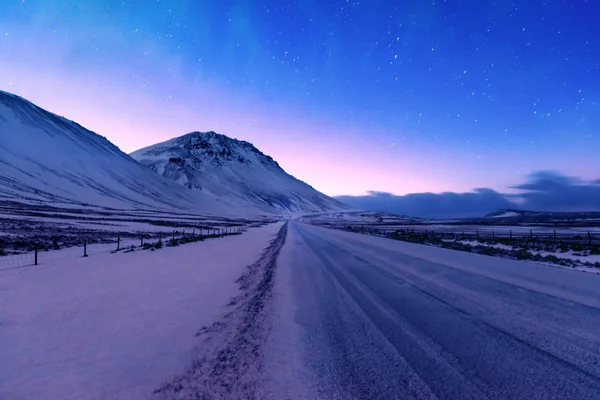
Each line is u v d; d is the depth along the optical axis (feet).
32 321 23.09
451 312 23.61
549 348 16.51
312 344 18.08
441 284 34.14
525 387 12.71
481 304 25.62
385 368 14.78
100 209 266.77
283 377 14.28
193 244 95.71
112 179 415.23
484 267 45.55
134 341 19.11
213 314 24.98
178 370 15.25
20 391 13.39
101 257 63.46
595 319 21.21
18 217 142.00
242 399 12.57
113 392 13.30
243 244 98.37
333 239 113.29
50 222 140.26
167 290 34.01
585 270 43.39
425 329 20.02
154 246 83.46
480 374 13.89
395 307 25.44
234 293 32.55
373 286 33.94
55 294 31.94
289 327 21.25
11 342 18.97
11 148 338.75
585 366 14.38
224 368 15.38
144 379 14.38
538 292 29.48
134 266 51.72
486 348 16.74
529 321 21.01
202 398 12.74
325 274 42.19
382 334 19.35
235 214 568.41
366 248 78.54
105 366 15.72
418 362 15.29
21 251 70.44
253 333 20.25
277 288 34.04
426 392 12.55
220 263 55.77
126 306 27.40
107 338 19.62
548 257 54.85
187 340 19.26
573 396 12.01
